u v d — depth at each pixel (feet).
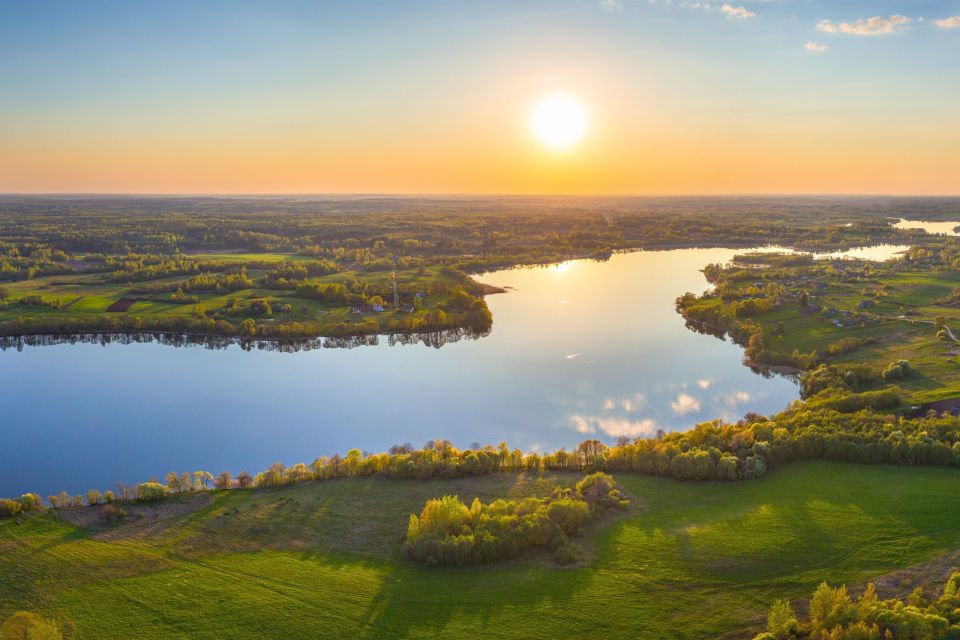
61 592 294.25
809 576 291.58
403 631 267.18
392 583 299.99
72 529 349.41
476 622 271.69
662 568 304.71
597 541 331.16
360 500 382.22
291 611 280.31
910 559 296.30
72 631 269.44
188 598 289.53
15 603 286.66
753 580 291.99
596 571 304.71
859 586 280.51
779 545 316.40
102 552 327.26
